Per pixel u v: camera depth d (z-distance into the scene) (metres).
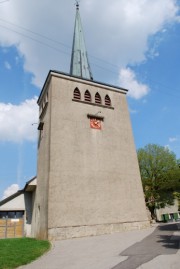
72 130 22.81
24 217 27.12
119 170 23.44
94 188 21.38
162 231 17.77
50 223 18.48
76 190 20.50
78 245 14.98
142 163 45.06
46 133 23.50
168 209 50.53
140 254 10.44
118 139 25.00
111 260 9.93
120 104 27.50
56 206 19.20
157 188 44.25
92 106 25.23
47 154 21.66
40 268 9.76
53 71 24.80
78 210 19.89
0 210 26.62
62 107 23.42
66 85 24.92
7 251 12.85
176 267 8.10
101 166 22.62
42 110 27.03
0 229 26.25
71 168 21.11
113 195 22.02
